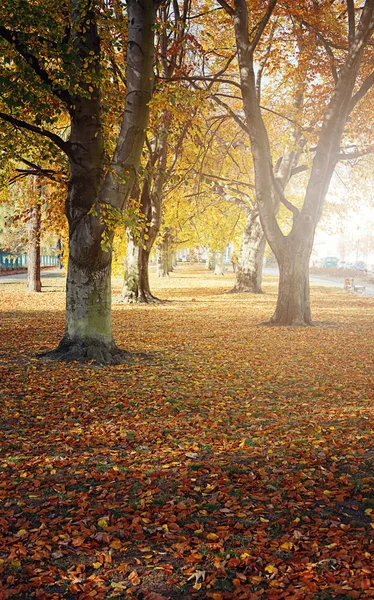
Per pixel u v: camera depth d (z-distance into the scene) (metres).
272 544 4.21
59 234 21.47
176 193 31.17
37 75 10.99
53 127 18.02
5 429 7.44
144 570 3.92
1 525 4.59
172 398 9.29
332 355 13.88
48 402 8.84
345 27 20.41
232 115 18.48
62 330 17.59
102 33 12.31
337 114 18.97
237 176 33.53
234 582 3.72
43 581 3.77
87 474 5.74
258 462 6.14
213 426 7.63
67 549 4.21
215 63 22.38
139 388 9.98
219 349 14.70
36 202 22.28
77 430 7.38
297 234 19.72
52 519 4.73
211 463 6.10
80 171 11.94
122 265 28.69
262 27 17.39
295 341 16.20
